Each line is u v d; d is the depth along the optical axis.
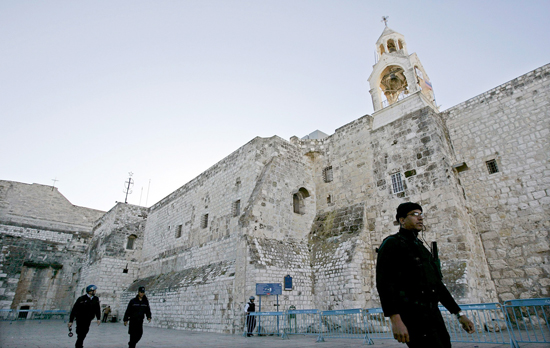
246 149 22.77
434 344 3.30
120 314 28.83
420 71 22.47
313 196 22.89
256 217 18.59
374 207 19.19
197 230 25.31
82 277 34.59
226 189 23.53
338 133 23.16
